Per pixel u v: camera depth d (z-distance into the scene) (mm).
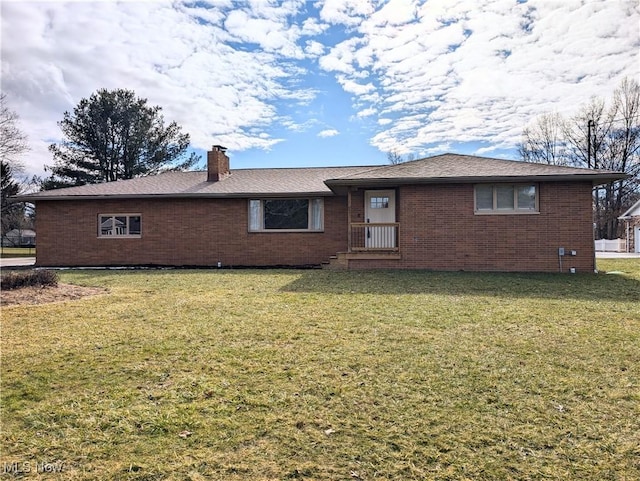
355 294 8102
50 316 6332
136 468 2586
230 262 15125
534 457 2650
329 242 14797
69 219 15680
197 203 15250
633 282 9672
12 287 8227
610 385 3672
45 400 3492
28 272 8898
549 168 12344
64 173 32125
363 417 3148
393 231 14117
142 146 33062
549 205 11953
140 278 10930
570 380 3773
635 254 22266
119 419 3162
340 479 2463
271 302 7320
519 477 2465
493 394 3518
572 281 9828
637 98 31125
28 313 6535
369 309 6676
